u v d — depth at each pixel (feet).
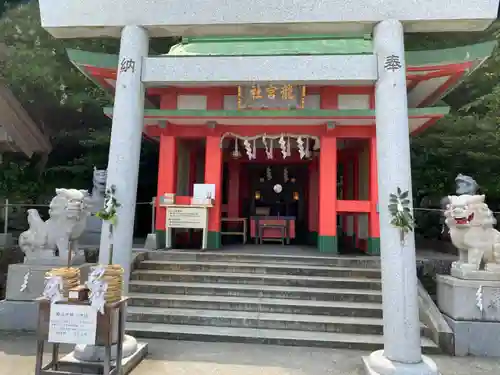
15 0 46.19
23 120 43.21
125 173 15.38
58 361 13.11
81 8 15.69
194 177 38.32
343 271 22.98
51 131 48.49
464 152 37.06
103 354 13.48
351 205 28.66
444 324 17.89
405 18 14.58
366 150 33.27
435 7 14.42
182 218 28.53
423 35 42.78
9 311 19.15
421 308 19.20
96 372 12.87
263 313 19.72
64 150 50.14
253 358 15.65
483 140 35.60
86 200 22.03
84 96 42.93
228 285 22.02
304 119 28.22
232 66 15.56
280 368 14.67
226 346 17.04
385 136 14.28
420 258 23.98
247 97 28.53
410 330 13.26
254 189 46.09
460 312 17.83
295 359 15.66
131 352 14.39
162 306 20.48
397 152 14.06
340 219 41.70
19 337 18.12
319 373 14.29
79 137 48.03
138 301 20.65
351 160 39.47
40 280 19.34
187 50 29.68
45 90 42.45
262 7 15.01
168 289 21.62
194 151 38.27
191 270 23.80
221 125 30.09
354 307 19.48
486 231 18.66
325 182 28.91
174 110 28.12
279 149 39.11
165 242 29.22
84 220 21.30
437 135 37.60
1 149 42.80
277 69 15.39
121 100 15.55
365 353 16.48
